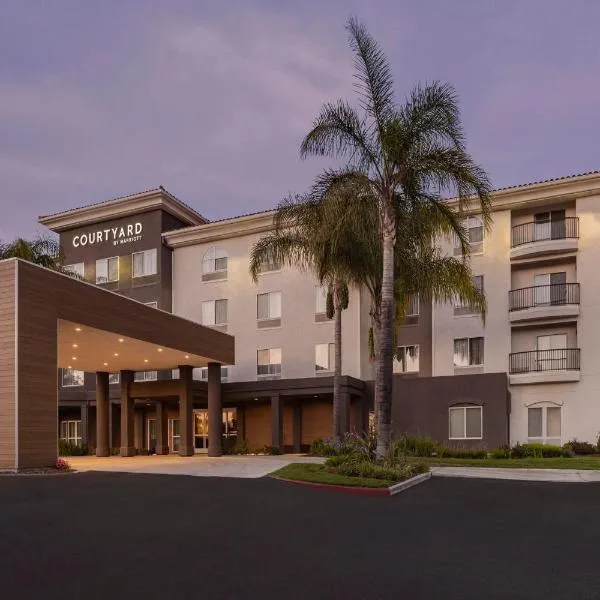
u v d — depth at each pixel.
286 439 34.66
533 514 11.34
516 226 30.81
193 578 6.47
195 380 34.75
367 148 18.50
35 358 17.98
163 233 38.16
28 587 6.12
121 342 24.17
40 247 30.97
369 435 20.38
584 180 28.89
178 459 26.17
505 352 30.22
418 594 5.99
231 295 36.69
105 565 7.02
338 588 6.15
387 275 17.78
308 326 34.56
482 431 28.94
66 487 14.38
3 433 17.27
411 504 12.47
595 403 27.88
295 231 25.56
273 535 8.92
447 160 17.77
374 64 18.58
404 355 32.72
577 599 5.93
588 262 28.91
